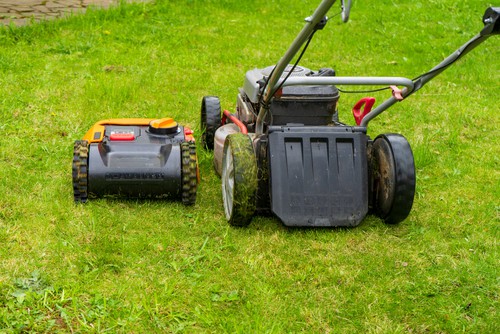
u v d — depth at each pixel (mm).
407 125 3592
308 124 2725
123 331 2064
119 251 2393
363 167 2568
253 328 2096
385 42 5125
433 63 4684
